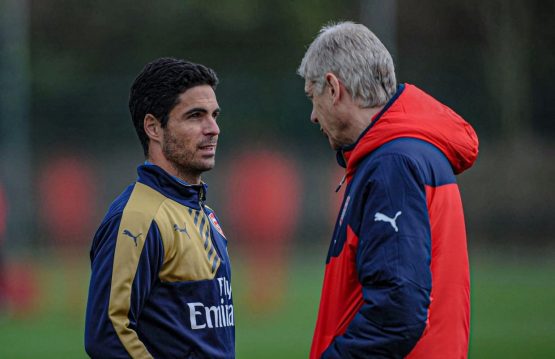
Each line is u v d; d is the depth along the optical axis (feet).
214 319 42.04
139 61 303.27
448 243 39.32
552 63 279.28
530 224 226.17
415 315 37.17
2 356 107.86
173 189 42.42
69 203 224.53
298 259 213.66
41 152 226.17
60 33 300.40
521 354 106.11
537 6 284.00
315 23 301.02
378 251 37.96
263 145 227.20
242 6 298.56
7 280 152.15
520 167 227.61
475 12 295.28
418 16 304.71
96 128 227.20
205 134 42.88
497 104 230.68
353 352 38.09
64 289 173.68
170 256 41.09
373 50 40.88
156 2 303.27
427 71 230.68
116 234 40.55
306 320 137.18
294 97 229.25
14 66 226.38
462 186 227.40
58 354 109.19
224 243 44.88
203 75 43.04
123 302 39.60
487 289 166.09
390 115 40.14
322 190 225.15
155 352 40.73
